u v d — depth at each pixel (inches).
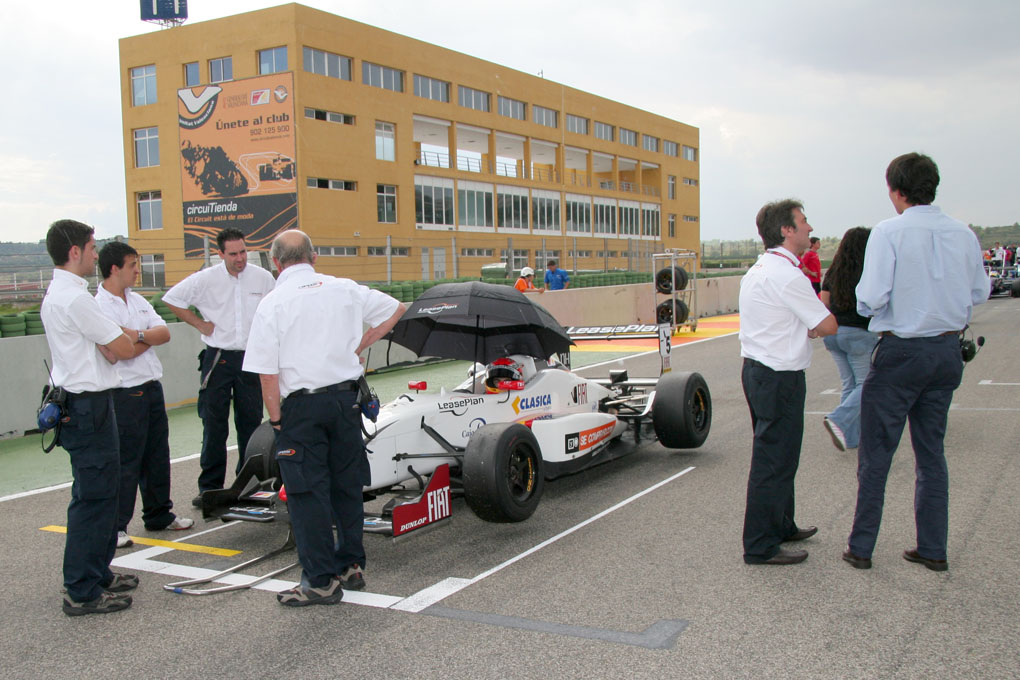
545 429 232.1
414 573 182.2
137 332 205.8
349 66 1594.5
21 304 663.8
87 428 164.6
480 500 196.9
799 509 215.8
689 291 813.2
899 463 259.8
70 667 141.9
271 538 216.8
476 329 247.9
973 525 197.3
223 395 240.7
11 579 188.4
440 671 134.0
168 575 188.9
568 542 199.3
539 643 143.0
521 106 2071.9
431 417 215.6
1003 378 419.2
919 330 161.9
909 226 162.4
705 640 141.5
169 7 1720.0
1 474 295.0
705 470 265.9
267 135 1481.3
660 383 281.7
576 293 775.7
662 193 2694.4
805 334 173.0
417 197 1745.8
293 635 151.2
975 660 131.0
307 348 163.0
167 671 138.8
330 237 1531.7
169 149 1630.2
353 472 171.2
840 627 144.6
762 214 178.2
